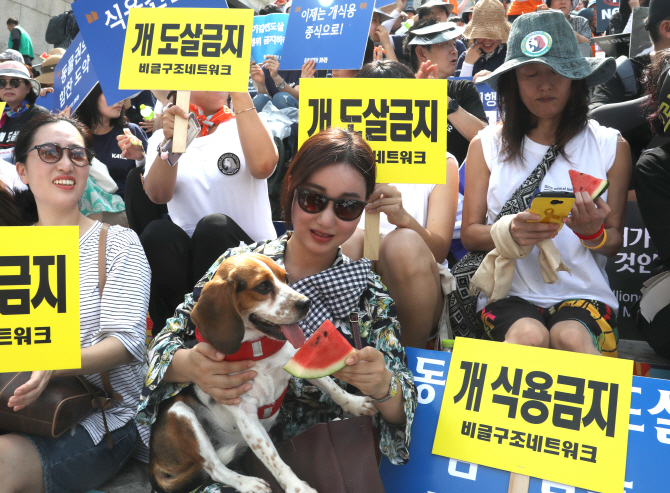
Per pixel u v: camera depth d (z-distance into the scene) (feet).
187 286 11.41
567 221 9.23
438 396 8.19
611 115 13.01
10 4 34.19
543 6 22.00
